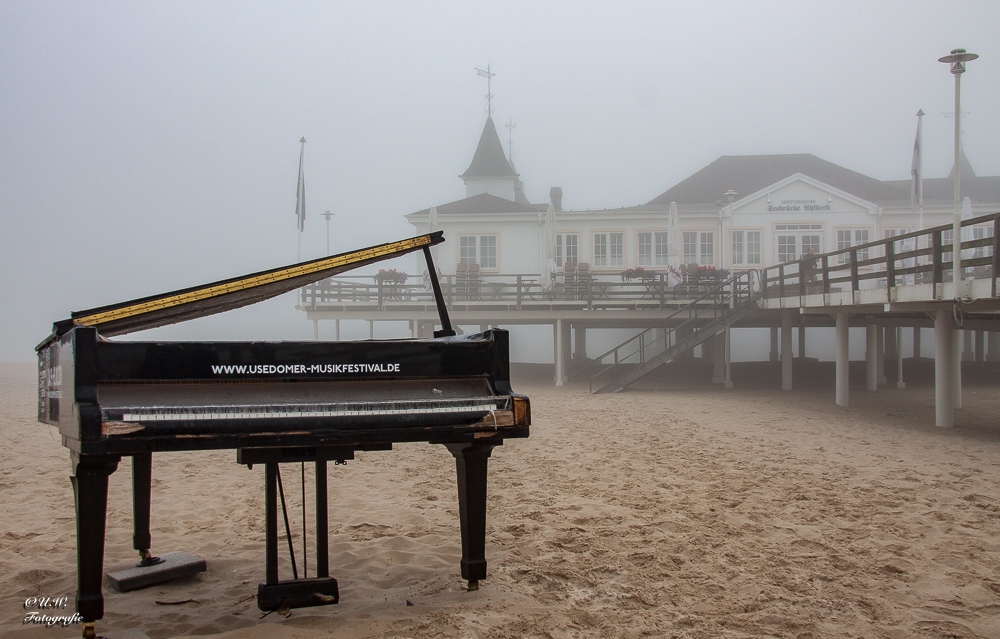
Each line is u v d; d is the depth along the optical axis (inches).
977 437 396.8
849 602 150.7
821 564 175.6
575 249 900.6
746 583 161.0
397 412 125.0
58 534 207.5
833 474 290.4
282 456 129.5
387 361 133.4
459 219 903.1
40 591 157.6
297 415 118.8
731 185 1291.8
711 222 897.5
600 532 203.3
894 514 225.0
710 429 425.7
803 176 893.8
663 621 139.7
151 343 117.6
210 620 136.3
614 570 169.9
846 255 895.7
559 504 238.1
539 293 759.7
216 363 121.7
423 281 816.9
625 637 131.8
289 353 126.7
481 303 760.3
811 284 587.8
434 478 288.4
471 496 150.9
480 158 1286.9
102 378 114.1
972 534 203.0
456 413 128.9
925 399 605.0
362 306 768.9
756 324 796.6
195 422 112.8
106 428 107.8
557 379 754.8
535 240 900.0
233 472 302.2
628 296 786.8
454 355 138.3
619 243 898.7
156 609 144.6
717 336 766.5
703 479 279.9
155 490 266.4
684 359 1034.7
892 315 622.8
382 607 141.9
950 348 434.6
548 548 187.6
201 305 144.0
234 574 168.9
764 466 307.3
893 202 1007.6
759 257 897.5
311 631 126.6
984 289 359.3
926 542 194.5
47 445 375.2
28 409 552.1
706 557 181.2
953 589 158.7
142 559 169.9
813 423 454.0
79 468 114.4
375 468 310.3
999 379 781.9
